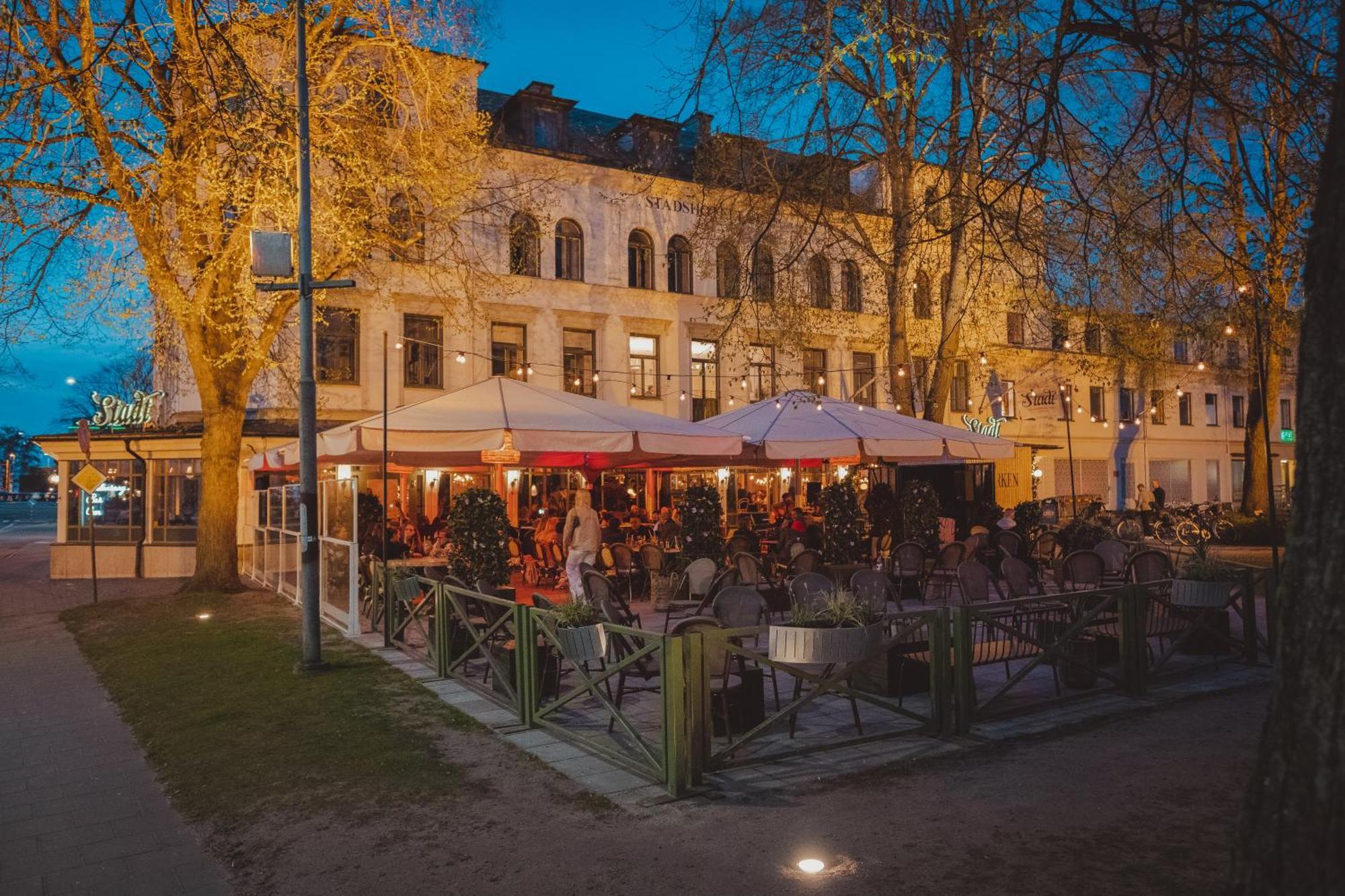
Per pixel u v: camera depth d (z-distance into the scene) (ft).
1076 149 19.56
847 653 19.24
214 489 54.49
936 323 78.79
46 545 116.16
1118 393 125.59
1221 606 27.07
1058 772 18.70
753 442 46.83
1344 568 7.60
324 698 26.48
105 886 14.60
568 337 87.30
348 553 38.60
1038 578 43.37
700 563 38.29
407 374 79.46
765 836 15.56
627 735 21.77
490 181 82.69
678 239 93.71
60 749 22.85
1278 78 15.83
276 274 30.35
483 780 18.88
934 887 13.43
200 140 45.42
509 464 56.03
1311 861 7.62
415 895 13.74
